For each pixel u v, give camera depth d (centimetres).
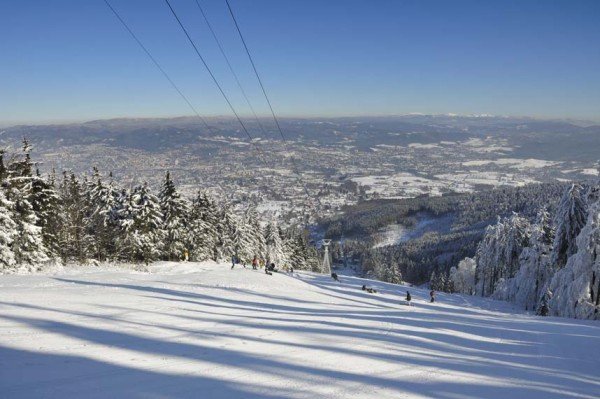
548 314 3306
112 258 4819
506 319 2061
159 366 736
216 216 6156
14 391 589
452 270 8912
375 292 3662
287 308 1819
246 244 6438
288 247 8694
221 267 4181
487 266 6256
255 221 7306
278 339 1023
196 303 1695
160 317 1262
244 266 4394
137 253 4481
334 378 709
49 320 1085
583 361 1023
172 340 948
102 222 4728
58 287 1959
